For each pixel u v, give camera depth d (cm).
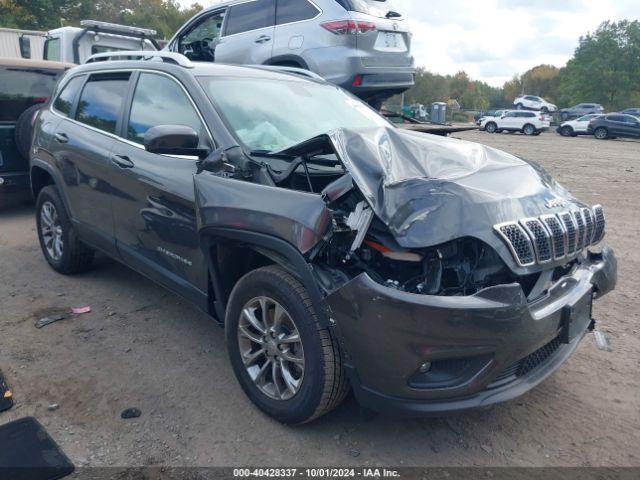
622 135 2997
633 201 936
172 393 337
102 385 344
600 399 338
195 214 341
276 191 294
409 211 271
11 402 323
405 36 824
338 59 741
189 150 334
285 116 389
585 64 7638
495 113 4203
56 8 4012
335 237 273
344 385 282
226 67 419
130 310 452
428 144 339
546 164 1510
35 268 547
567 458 287
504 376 279
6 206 827
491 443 298
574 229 302
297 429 305
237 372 325
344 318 261
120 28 1155
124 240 420
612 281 339
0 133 706
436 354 251
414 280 270
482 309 249
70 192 473
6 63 740
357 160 284
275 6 799
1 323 423
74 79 509
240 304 314
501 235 268
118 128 427
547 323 271
